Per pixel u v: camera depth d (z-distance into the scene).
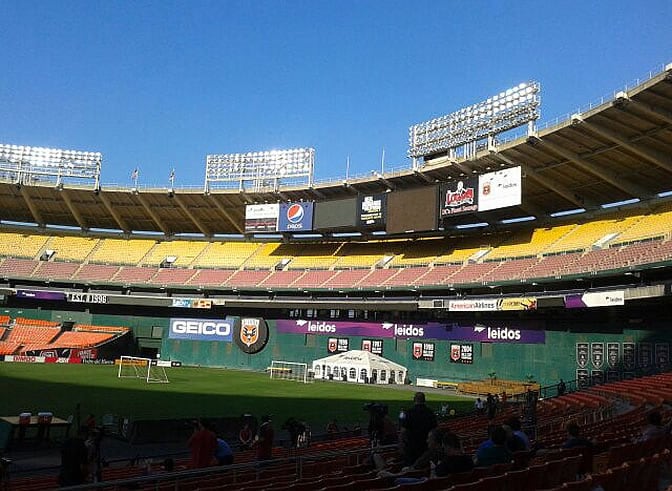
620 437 12.10
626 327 39.69
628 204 44.84
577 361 42.19
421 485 6.87
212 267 63.59
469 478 7.36
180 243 67.88
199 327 61.69
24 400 30.31
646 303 37.62
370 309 52.66
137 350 62.66
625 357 39.41
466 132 46.19
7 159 59.75
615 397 26.06
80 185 59.09
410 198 49.94
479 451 8.62
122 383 39.72
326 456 10.67
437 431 8.20
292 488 7.86
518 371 45.38
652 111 32.06
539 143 39.41
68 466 8.77
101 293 62.41
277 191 57.00
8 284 62.09
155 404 30.89
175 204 61.75
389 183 52.34
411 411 9.20
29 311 62.91
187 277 62.25
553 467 7.76
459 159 45.72
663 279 36.81
